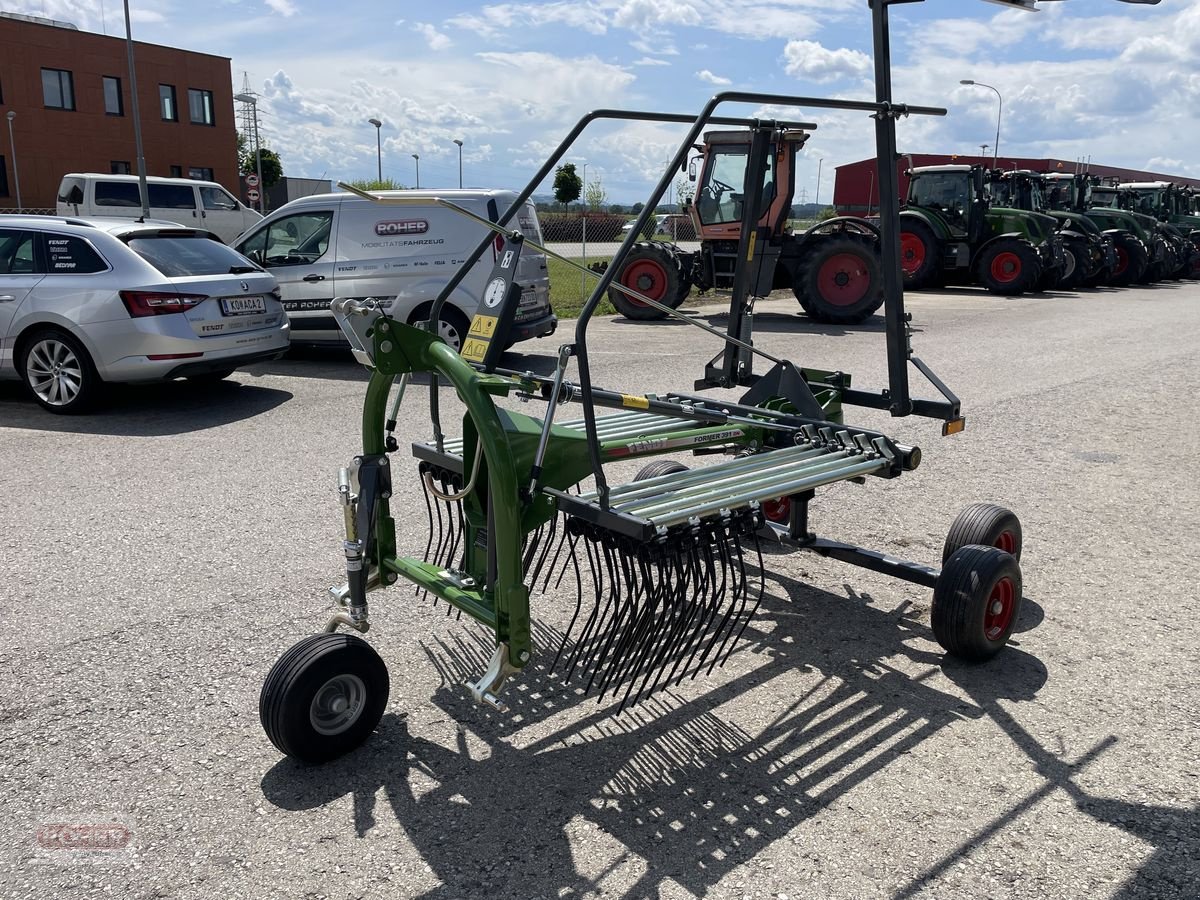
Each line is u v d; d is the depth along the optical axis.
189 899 2.27
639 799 2.68
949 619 3.40
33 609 3.84
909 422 7.55
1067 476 6.01
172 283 7.10
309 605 3.90
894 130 3.62
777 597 4.14
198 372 7.29
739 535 2.95
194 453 6.21
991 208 19.42
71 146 32.75
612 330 13.25
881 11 3.51
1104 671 3.47
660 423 3.92
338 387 8.51
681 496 2.90
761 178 4.20
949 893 2.30
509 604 2.62
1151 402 8.34
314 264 9.27
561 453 2.94
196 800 2.66
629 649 2.93
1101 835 2.53
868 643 3.71
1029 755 2.92
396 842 2.49
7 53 30.80
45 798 2.66
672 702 3.23
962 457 6.46
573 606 3.97
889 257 3.79
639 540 2.59
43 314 7.13
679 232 19.58
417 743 2.96
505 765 2.84
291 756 2.75
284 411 7.48
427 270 9.02
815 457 3.54
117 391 8.30
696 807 2.64
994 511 3.86
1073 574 4.41
